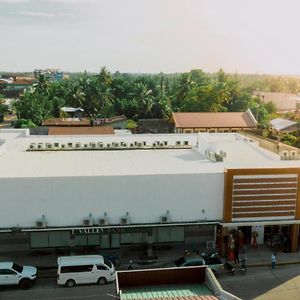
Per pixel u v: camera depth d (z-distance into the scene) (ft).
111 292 109.40
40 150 167.02
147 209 125.08
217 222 127.34
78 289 111.04
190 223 126.11
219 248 130.82
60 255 129.08
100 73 476.95
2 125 416.05
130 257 128.47
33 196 120.37
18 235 129.39
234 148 163.12
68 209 122.11
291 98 609.83
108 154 158.92
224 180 126.41
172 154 159.43
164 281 81.71
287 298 107.14
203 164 139.03
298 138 267.39
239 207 127.85
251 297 107.24
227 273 119.75
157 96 442.09
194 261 118.21
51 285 113.19
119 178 122.42
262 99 542.16
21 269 112.57
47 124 302.25
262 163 132.98
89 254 129.18
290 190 129.08
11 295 107.86
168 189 124.88
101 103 435.53
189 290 79.41
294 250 132.26
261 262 125.39
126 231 128.57
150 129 338.75
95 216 123.24
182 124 284.20
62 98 452.35
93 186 121.80
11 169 131.13
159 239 133.69
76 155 156.46
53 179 120.16
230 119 292.20
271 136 263.70
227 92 395.75
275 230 138.10
